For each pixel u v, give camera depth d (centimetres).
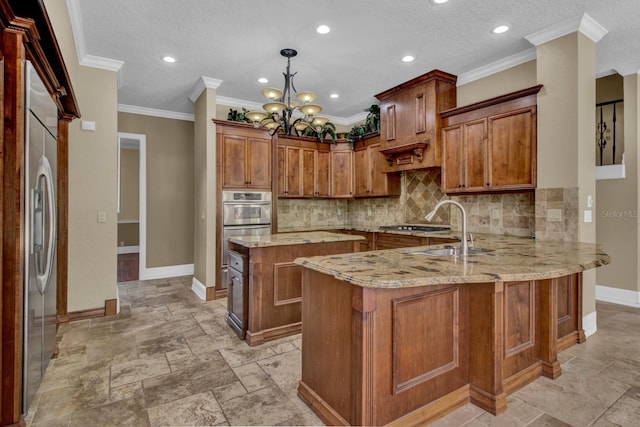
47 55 208
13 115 168
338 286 180
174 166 580
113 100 373
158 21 295
